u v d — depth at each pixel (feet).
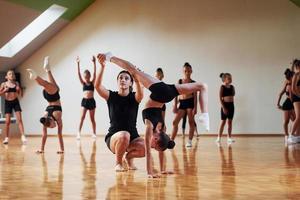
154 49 36.70
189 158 20.85
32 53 39.45
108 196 12.48
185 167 17.92
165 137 15.74
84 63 38.34
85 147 27.17
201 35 35.58
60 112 23.86
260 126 34.09
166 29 36.42
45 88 23.25
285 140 28.94
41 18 36.55
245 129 34.37
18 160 20.90
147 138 15.44
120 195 12.58
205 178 15.23
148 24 36.86
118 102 16.90
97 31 38.09
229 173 16.24
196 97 26.21
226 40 34.99
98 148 26.50
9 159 21.31
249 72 34.40
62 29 38.81
